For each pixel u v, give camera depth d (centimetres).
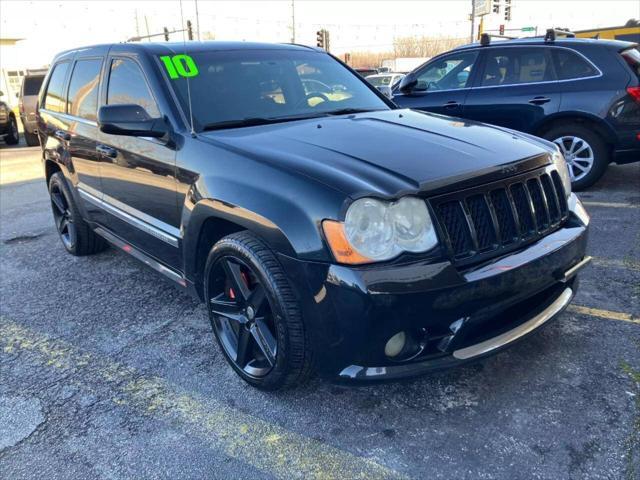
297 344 239
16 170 1045
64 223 507
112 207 377
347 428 247
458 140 274
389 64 4419
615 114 563
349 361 225
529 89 611
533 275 237
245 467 228
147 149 318
